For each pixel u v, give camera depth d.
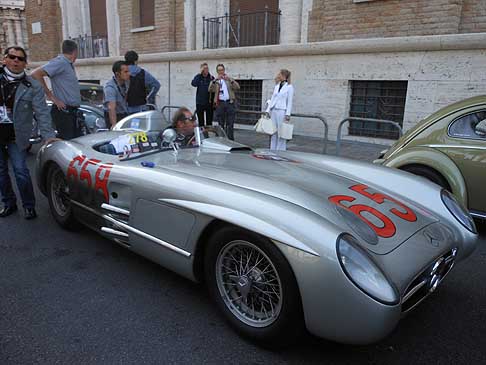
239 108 10.66
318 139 9.02
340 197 2.52
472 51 7.04
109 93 5.58
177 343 2.29
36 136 7.09
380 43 7.92
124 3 13.53
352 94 8.75
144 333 2.37
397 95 8.16
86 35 15.76
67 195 3.78
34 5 17.83
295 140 8.88
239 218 2.15
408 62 7.74
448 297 2.92
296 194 2.38
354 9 8.50
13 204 4.39
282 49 9.34
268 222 2.07
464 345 2.36
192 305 2.69
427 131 4.45
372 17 8.30
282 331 2.12
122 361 2.13
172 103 12.26
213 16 11.56
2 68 3.91
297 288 2.02
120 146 3.38
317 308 1.94
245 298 2.33
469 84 7.16
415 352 2.29
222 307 2.41
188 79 11.65
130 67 5.97
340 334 1.94
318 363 2.17
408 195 2.94
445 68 7.36
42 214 4.41
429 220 2.58
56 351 2.19
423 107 7.71
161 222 2.62
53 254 3.42
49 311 2.57
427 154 4.25
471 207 4.14
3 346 2.22
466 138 4.15
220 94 8.30
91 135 3.97
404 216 2.51
